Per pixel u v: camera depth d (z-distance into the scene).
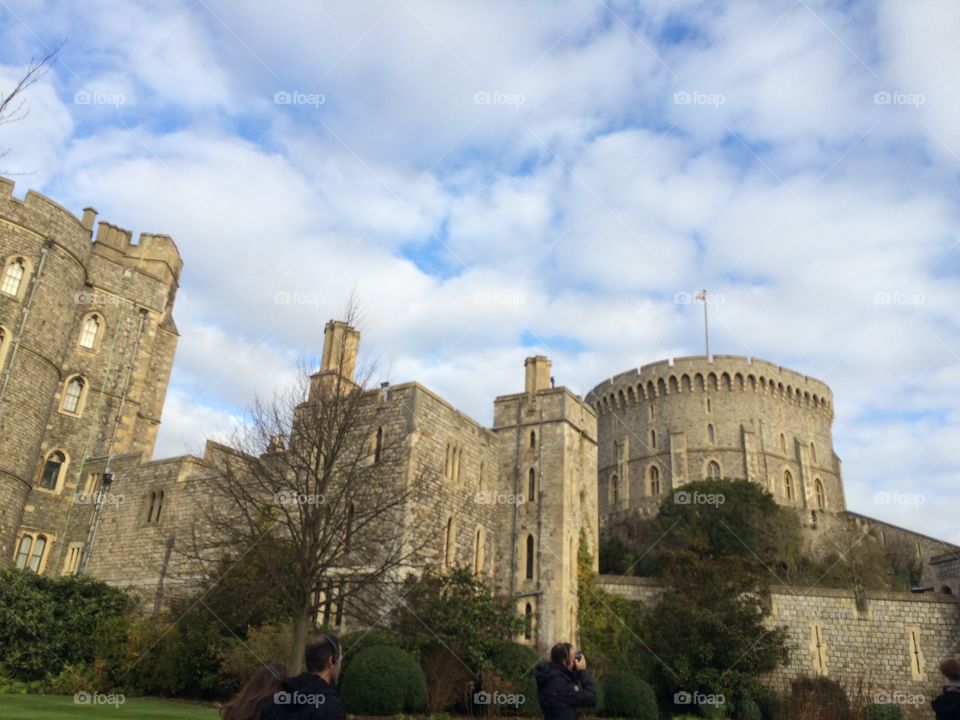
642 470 71.75
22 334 35.56
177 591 33.00
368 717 23.20
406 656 24.64
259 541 24.31
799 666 37.09
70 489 39.62
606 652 34.09
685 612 34.16
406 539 29.06
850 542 58.84
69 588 32.03
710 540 49.44
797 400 74.19
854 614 38.47
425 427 32.03
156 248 48.53
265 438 26.98
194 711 22.70
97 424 41.47
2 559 33.91
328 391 27.30
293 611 23.50
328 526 24.72
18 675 29.16
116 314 43.78
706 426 70.38
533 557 34.44
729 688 32.75
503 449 37.28
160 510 36.34
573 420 37.16
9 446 34.62
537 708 27.22
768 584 38.06
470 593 28.09
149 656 28.39
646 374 74.56
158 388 46.72
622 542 60.00
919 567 59.19
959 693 8.42
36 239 36.84
